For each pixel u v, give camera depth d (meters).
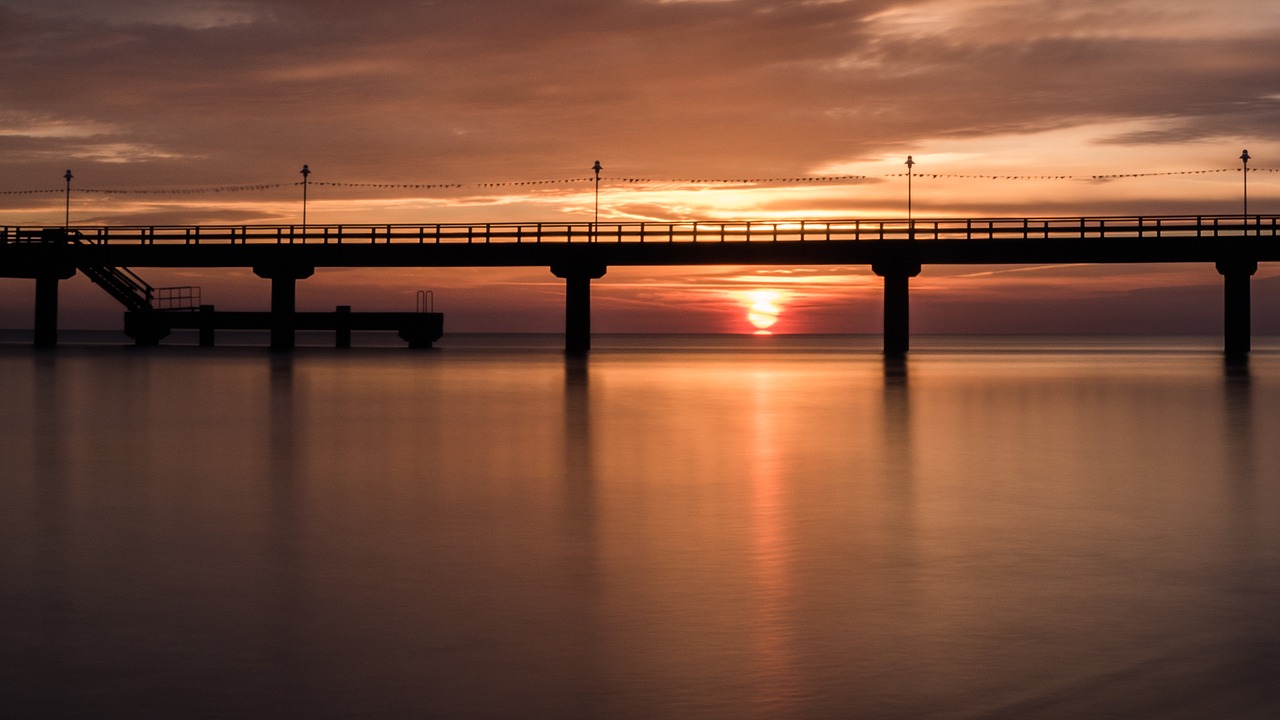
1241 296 65.38
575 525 15.17
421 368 59.19
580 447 24.34
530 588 11.70
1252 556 13.28
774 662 9.39
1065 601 11.23
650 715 8.31
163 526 15.02
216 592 11.50
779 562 12.94
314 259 68.69
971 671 9.17
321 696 8.62
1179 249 62.12
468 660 9.41
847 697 8.65
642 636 10.05
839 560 13.05
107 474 19.95
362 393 40.19
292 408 33.72
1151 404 36.75
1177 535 14.59
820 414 32.97
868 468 21.05
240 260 69.00
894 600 11.27
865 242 64.69
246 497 17.44
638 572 12.41
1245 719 8.27
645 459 22.34
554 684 8.88
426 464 21.44
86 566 12.65
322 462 21.62
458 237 67.06
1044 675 9.09
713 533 14.63
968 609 10.95
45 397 37.25
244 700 8.54
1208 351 119.44
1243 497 17.67
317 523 15.26
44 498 17.34
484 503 16.92
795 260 65.19
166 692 8.69
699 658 9.48
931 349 132.12
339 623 10.41
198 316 79.94
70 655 9.51
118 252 69.62
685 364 72.19
